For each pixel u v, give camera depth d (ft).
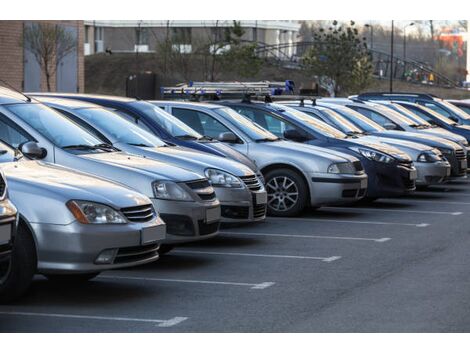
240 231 47.29
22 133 37.29
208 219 37.76
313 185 52.26
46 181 30.35
